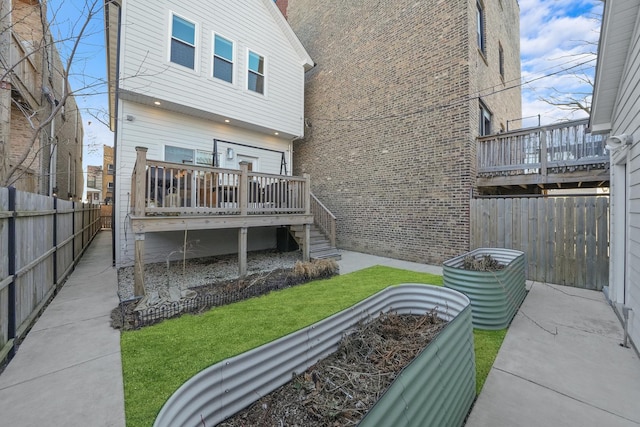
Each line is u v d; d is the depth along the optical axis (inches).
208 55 286.2
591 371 98.4
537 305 162.4
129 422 74.2
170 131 279.7
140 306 146.8
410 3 290.0
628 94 130.3
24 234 126.4
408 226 290.0
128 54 238.2
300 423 62.7
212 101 288.4
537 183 226.5
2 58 160.2
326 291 187.3
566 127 212.5
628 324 117.6
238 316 145.8
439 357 64.1
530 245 216.1
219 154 313.9
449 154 257.9
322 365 83.8
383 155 315.9
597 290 189.0
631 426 73.6
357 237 343.6
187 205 199.8
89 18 168.6
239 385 65.2
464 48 248.7
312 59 418.0
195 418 54.6
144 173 172.9
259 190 235.9
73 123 473.7
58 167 370.9
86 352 109.3
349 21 358.6
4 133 159.6
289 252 332.5
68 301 165.2
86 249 351.3
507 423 74.6
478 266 156.9
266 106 335.0
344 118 364.2
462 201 248.7
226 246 319.9
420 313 114.3
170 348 112.6
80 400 82.5
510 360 105.6
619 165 156.3
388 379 76.7
